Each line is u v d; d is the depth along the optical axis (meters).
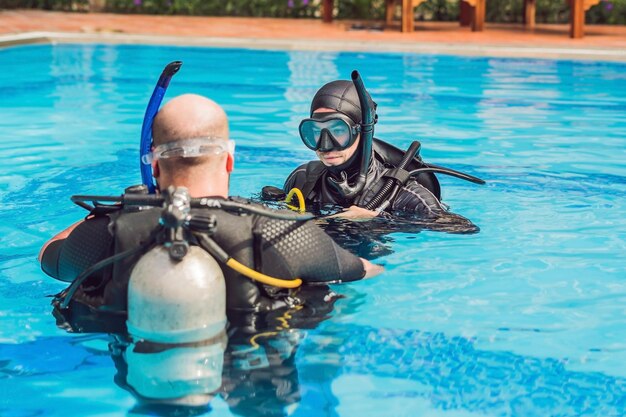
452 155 5.52
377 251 3.46
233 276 2.47
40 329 2.69
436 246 3.55
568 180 4.86
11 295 3.03
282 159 5.30
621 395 2.35
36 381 2.37
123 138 6.01
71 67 9.49
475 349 2.61
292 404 2.24
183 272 2.33
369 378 2.40
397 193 3.82
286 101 7.50
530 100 7.64
